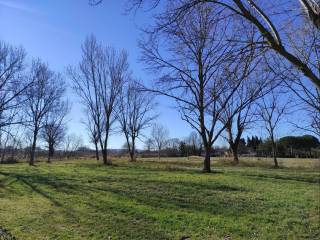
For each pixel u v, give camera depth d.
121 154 79.75
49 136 64.38
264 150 70.94
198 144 86.06
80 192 18.75
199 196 17.30
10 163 58.47
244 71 8.37
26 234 11.86
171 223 12.88
